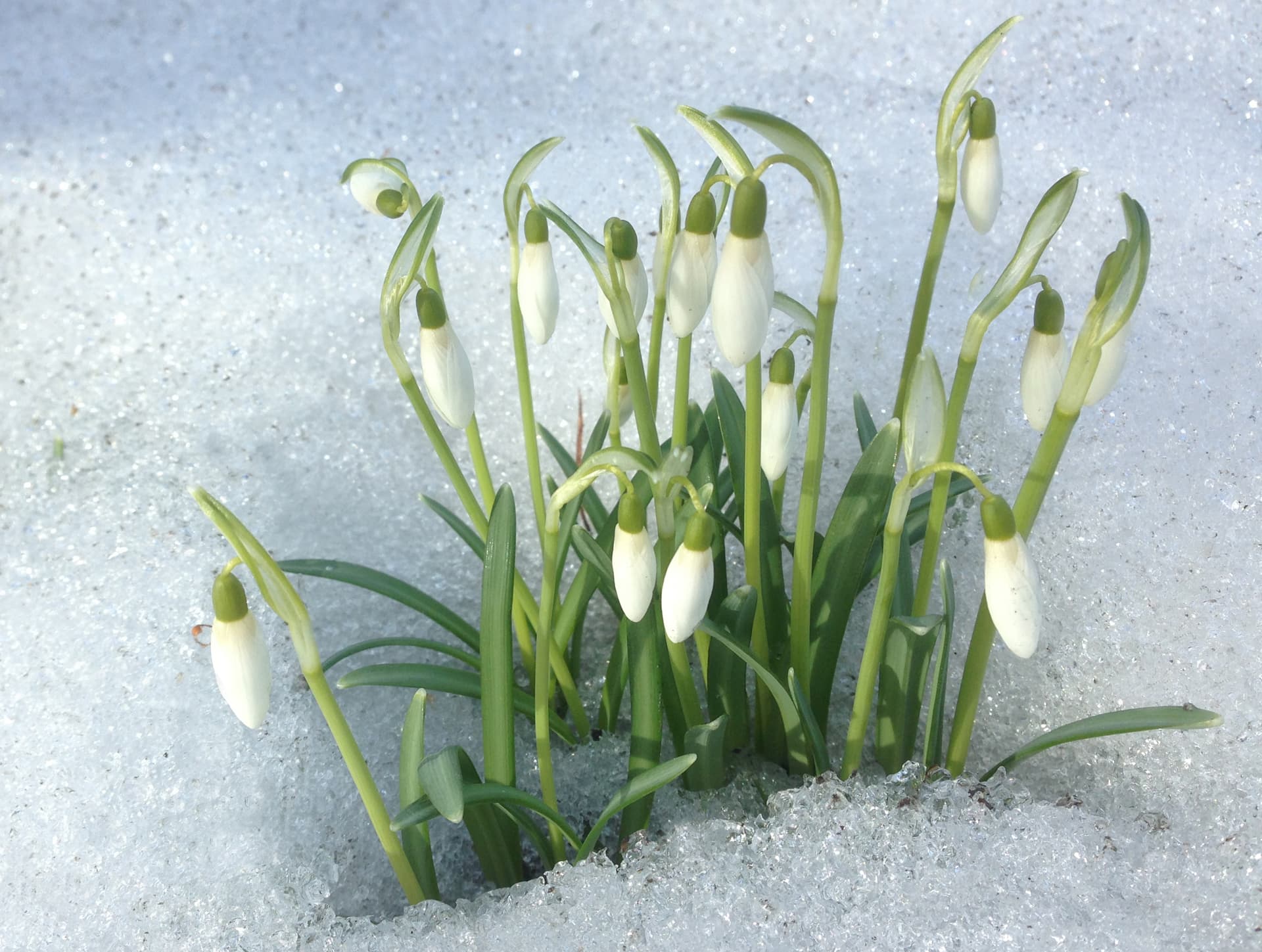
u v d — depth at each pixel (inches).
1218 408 22.4
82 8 38.8
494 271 28.0
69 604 22.3
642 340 25.5
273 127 34.1
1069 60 30.1
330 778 20.8
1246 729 20.2
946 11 31.9
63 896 19.8
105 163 33.8
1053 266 25.2
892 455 19.3
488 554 19.0
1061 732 19.3
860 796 19.5
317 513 23.4
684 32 33.4
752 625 19.7
